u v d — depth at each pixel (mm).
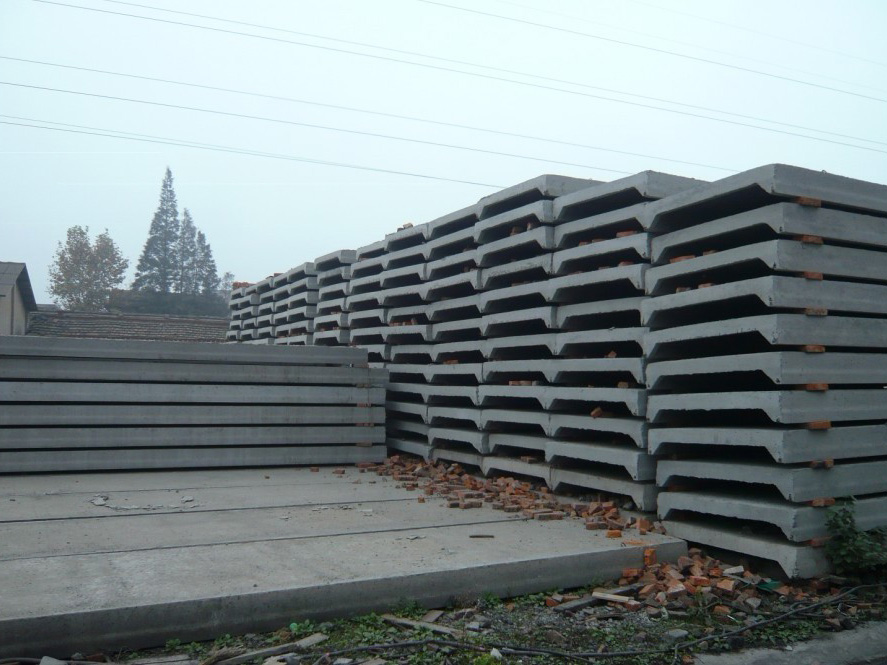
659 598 4785
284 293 12844
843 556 4957
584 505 6527
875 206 5516
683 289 5789
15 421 7688
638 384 6508
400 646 3941
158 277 57906
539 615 4539
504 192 7582
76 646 3676
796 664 4066
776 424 5793
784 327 4984
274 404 8734
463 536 5559
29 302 25188
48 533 5359
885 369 5484
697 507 5641
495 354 7992
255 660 3729
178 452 8227
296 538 5371
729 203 5727
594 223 6562
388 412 10359
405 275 9469
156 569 4488
